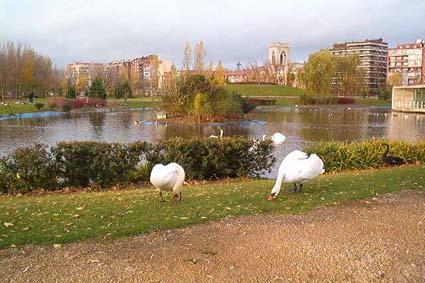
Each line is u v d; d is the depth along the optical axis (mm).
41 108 62125
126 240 5562
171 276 4539
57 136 32875
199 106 46625
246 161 13172
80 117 54531
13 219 6629
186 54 62688
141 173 12258
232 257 5055
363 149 14852
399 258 5121
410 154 15227
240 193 8758
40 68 87188
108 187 11766
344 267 4859
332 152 14586
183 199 8219
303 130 37281
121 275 4539
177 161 12367
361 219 6574
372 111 67188
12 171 11109
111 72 116938
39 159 11172
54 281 4395
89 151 11523
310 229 6078
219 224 6273
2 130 37438
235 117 49500
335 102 86625
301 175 8172
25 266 4734
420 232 6000
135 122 45688
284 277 4586
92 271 4625
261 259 5020
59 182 11500
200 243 5477
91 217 6711
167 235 5770
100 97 79188
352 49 136875
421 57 140500
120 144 12078
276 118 51938
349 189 8883
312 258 5078
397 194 8320
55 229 5996
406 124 43125
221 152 12703
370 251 5309
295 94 98562
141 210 7176
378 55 137000
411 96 67750
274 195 7918
